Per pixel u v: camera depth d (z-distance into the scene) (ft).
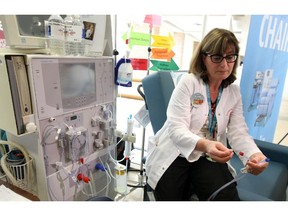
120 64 4.75
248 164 3.59
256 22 5.19
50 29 3.59
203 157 3.88
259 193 4.18
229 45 3.53
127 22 5.86
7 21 3.08
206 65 3.84
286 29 6.82
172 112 3.84
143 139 6.52
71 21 3.89
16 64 3.03
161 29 6.54
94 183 4.86
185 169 3.89
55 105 3.60
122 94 8.73
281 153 5.36
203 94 3.90
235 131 4.15
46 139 3.57
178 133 3.60
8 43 3.20
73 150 4.00
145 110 5.55
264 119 7.30
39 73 3.26
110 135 5.03
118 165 5.66
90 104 4.31
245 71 5.42
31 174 3.81
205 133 3.97
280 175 4.86
